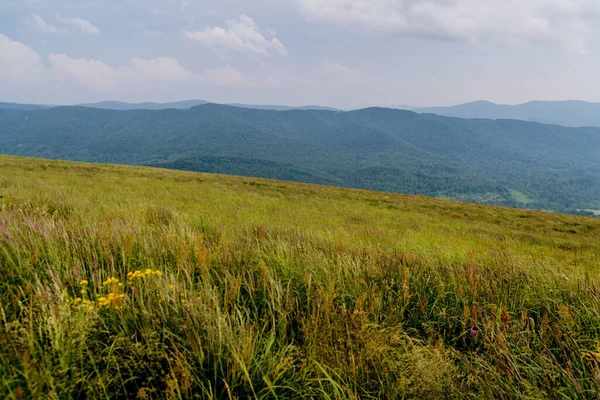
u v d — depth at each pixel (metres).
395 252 4.66
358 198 33.00
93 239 3.51
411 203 32.97
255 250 3.90
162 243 3.76
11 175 19.80
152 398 1.79
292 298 2.76
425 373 1.97
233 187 30.44
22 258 2.95
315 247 4.51
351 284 3.25
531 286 3.50
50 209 6.91
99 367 1.85
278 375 1.90
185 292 2.40
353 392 1.98
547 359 2.17
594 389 1.96
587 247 15.03
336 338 2.28
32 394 1.47
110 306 2.21
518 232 20.05
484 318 2.78
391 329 2.47
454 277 3.59
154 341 1.92
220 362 1.89
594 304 2.97
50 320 1.79
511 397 1.96
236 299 2.70
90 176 25.66
